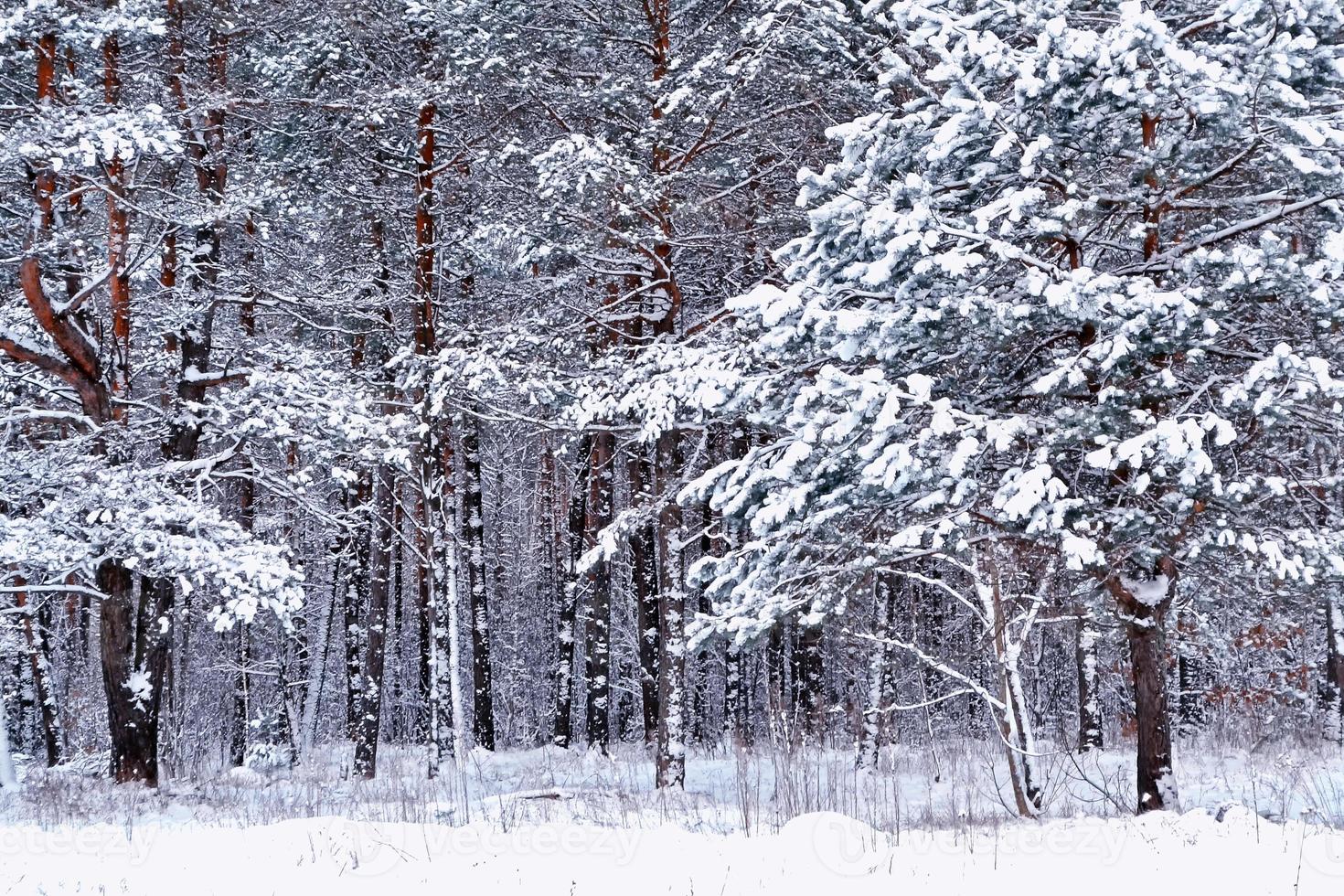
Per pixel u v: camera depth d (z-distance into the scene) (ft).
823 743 64.23
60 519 44.37
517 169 53.26
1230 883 20.06
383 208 62.49
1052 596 39.68
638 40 51.13
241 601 42.19
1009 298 34.47
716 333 45.75
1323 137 30.25
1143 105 32.50
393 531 62.49
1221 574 36.11
